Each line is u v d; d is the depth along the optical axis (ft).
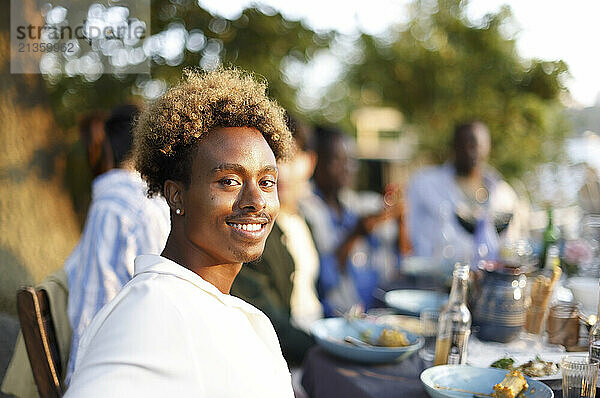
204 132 3.54
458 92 25.53
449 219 11.28
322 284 10.40
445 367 5.30
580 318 6.49
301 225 10.12
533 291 6.79
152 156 3.63
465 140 12.42
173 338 3.02
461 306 5.89
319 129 12.05
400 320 7.53
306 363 6.64
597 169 17.12
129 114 6.89
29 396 5.90
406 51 26.32
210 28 18.84
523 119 24.97
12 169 12.84
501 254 7.85
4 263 12.18
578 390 4.62
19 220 12.61
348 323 6.97
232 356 3.23
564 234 9.66
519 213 13.21
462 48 25.95
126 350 2.90
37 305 5.09
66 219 13.85
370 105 27.17
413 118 26.48
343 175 11.95
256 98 3.74
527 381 4.98
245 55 19.76
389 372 5.96
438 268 9.40
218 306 3.39
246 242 3.55
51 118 13.80
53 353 5.87
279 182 9.55
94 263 6.26
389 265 12.54
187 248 3.62
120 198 6.53
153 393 2.87
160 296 3.14
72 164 14.11
